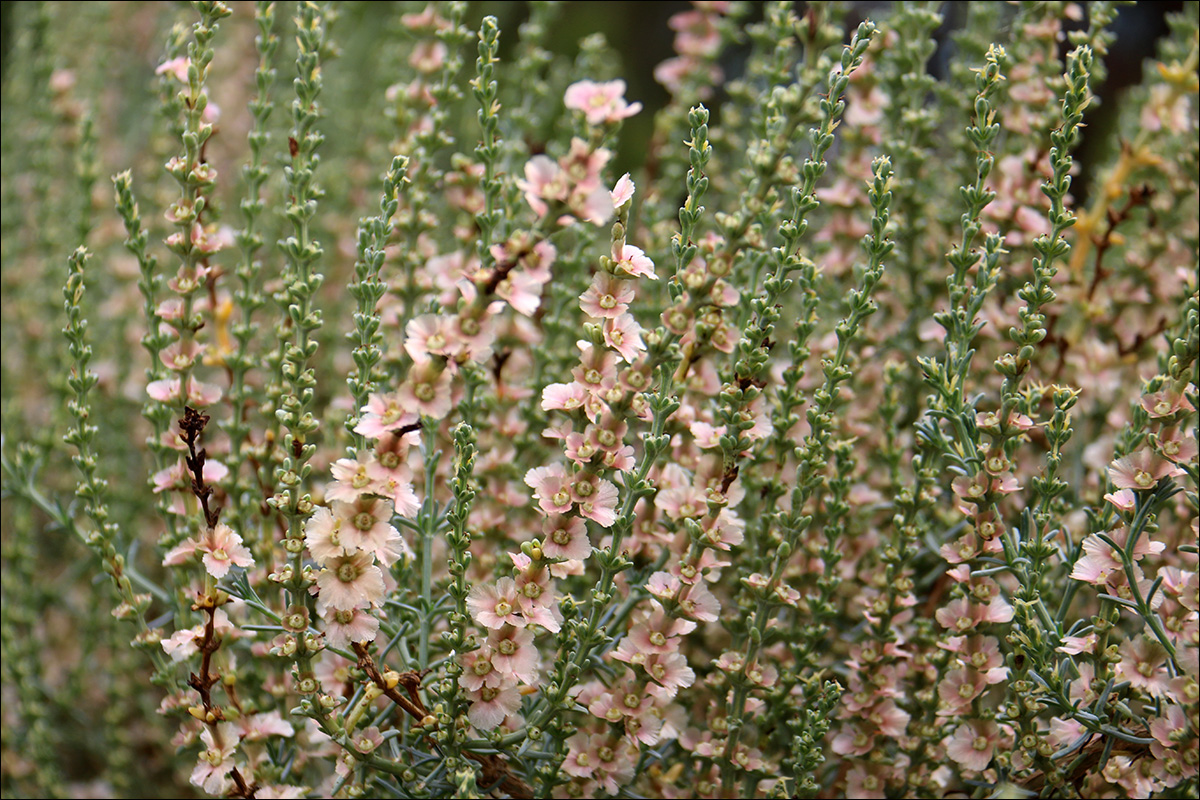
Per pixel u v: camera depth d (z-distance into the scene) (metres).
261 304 0.58
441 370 0.50
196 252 0.55
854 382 0.62
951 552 0.54
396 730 0.53
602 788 0.54
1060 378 0.61
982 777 0.55
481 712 0.52
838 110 0.52
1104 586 0.53
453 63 0.59
